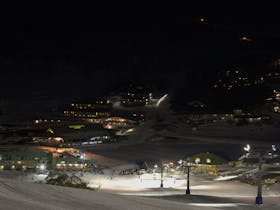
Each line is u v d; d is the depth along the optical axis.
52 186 13.29
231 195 57.56
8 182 12.63
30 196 11.26
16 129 169.88
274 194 61.91
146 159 126.12
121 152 136.88
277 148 138.50
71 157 107.75
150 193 62.56
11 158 103.00
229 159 113.31
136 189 71.62
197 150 142.25
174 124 195.25
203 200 43.47
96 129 178.25
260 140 166.00
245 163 95.56
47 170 96.62
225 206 35.44
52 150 121.62
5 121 193.50
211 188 71.06
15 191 11.56
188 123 196.38
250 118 197.50
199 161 99.12
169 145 153.25
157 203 12.99
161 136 169.62
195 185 77.56
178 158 127.44
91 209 10.90
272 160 95.06
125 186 77.31
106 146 147.25
